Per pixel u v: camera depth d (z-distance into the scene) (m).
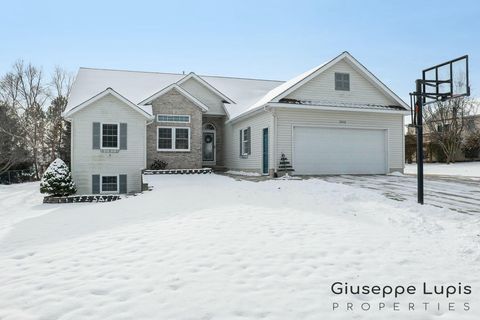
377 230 6.32
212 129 22.73
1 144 28.98
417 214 7.54
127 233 6.30
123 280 4.13
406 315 3.34
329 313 3.35
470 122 31.42
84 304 3.57
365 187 11.84
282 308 3.43
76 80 21.73
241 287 3.88
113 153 17.52
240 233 6.02
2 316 3.38
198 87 22.19
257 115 17.77
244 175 17.66
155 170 17.58
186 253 5.01
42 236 6.59
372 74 17.22
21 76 34.31
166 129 19.16
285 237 5.77
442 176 16.73
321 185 11.52
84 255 5.14
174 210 8.27
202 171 18.14
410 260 4.72
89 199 15.39
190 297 3.65
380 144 17.64
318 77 16.83
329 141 16.91
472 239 5.62
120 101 17.59
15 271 4.62
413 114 9.23
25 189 21.70
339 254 4.94
